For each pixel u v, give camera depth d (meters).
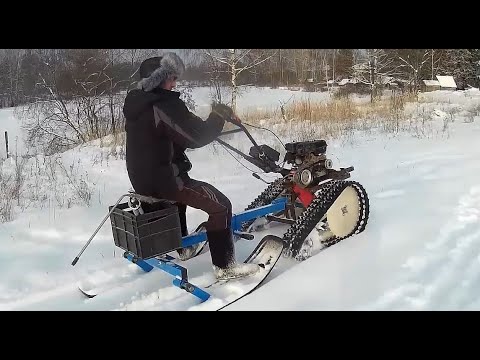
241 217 4.73
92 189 7.69
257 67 18.92
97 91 14.74
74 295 4.17
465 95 19.12
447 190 6.23
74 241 5.49
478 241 4.56
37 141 14.09
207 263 4.65
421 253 4.33
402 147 9.77
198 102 11.44
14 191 7.29
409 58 24.69
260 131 11.68
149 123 3.78
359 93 23.97
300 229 4.46
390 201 5.89
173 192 3.88
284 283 3.96
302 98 18.44
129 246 3.92
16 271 4.69
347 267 4.14
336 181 4.85
